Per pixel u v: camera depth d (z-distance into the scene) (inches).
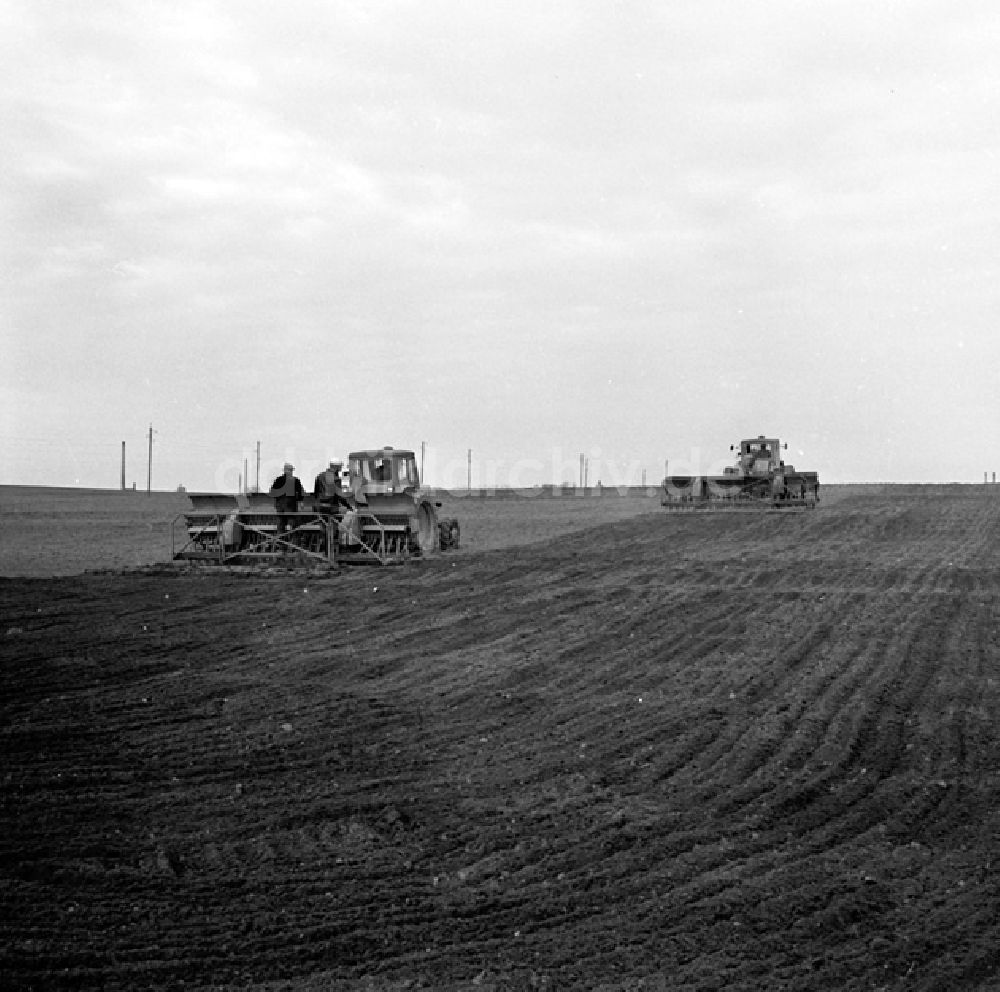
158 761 376.8
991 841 322.3
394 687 509.7
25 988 219.0
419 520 1119.6
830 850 312.7
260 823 321.4
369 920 261.3
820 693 506.9
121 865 286.8
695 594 832.3
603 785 367.9
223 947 244.1
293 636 638.5
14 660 533.6
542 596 818.2
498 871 292.5
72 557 1101.7
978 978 237.9
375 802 343.0
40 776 352.8
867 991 231.0
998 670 561.9
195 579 911.7
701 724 448.5
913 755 411.8
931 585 890.1
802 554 1159.6
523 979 233.1
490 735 427.8
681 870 294.5
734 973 237.9
